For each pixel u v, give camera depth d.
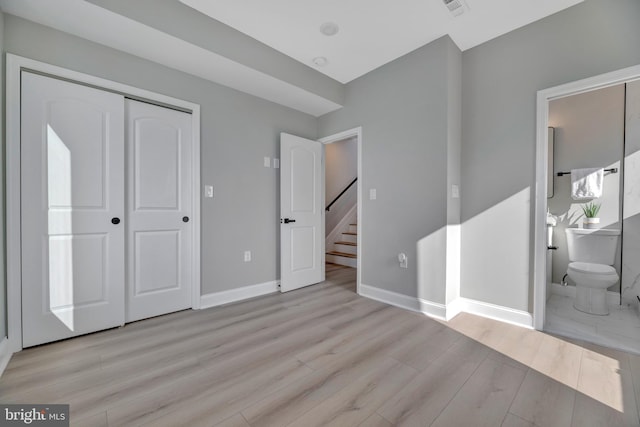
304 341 2.09
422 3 2.10
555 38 2.18
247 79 2.77
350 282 3.81
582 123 2.98
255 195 3.20
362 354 1.90
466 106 2.66
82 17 1.87
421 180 2.66
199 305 2.76
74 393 1.49
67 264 2.08
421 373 1.68
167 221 2.60
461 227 2.69
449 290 2.54
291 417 1.33
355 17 2.26
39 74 1.96
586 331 2.22
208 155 2.81
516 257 2.37
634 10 1.89
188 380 1.61
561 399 1.44
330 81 3.27
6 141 1.83
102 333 2.20
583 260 2.86
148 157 2.49
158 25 2.01
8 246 1.84
